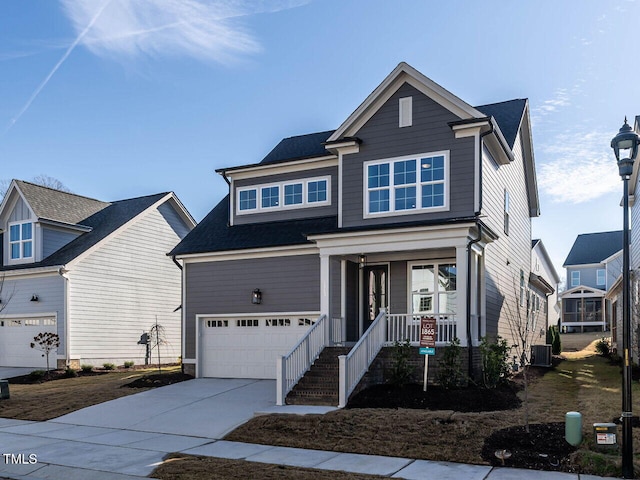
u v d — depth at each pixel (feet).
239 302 64.39
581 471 28.96
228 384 59.26
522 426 35.06
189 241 70.33
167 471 30.42
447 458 31.89
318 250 60.80
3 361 82.99
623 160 29.84
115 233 84.69
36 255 81.97
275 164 68.08
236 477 29.01
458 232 49.21
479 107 76.79
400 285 58.65
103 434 40.47
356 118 56.90
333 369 49.37
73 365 76.48
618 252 150.82
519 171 77.71
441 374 46.16
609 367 66.80
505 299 65.92
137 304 87.71
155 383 60.39
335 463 31.45
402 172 54.90
